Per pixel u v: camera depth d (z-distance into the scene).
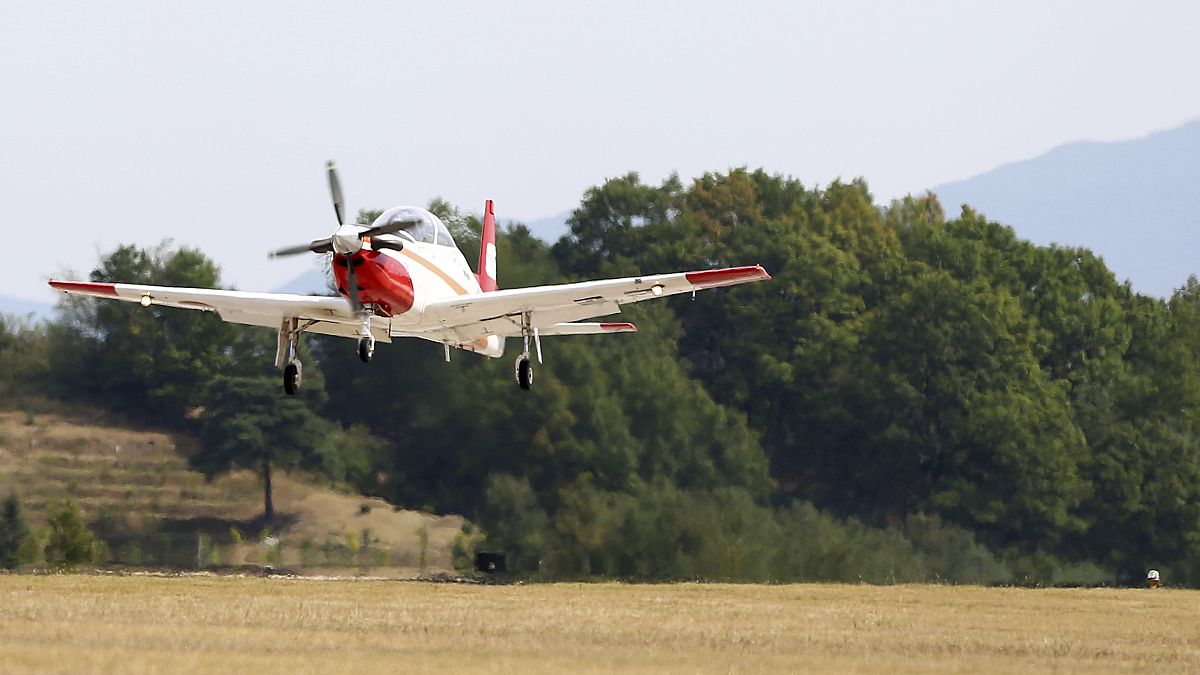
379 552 159.00
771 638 67.94
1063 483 174.25
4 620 65.12
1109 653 65.88
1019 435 177.00
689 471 165.88
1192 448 176.25
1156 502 174.12
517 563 142.50
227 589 94.50
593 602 92.44
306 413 176.00
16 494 143.50
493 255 105.94
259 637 59.97
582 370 163.62
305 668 48.03
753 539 140.12
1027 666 58.78
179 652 52.66
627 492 156.12
